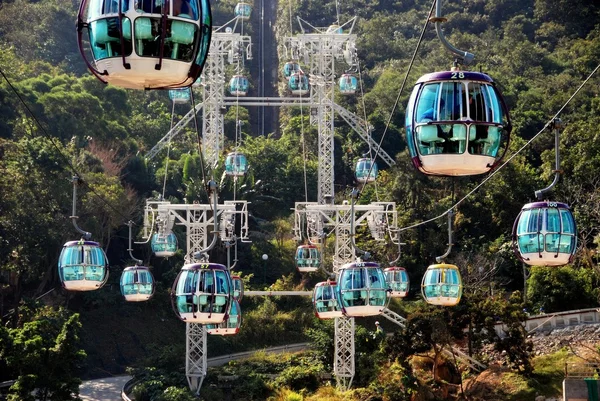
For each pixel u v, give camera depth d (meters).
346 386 62.53
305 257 59.75
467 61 21.92
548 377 60.81
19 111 85.12
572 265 74.19
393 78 119.38
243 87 80.50
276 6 166.00
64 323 55.31
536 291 73.56
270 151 99.31
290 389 65.56
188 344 63.03
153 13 19.97
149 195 89.75
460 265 78.00
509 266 80.44
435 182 90.31
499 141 22.36
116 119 98.06
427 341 61.81
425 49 138.25
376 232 59.38
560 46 132.38
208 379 66.62
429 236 84.75
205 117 82.06
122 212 77.31
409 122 22.61
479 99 22.02
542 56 125.62
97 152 84.38
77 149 81.38
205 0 20.70
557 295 72.62
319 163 68.06
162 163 95.00
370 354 66.31
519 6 147.25
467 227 86.50
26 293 75.19
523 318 62.06
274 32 157.50
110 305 78.44
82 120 89.00
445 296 42.97
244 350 76.19
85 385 68.56
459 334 62.38
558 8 139.50
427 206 87.88
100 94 97.19
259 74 145.12
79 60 121.81
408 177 88.62
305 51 69.94
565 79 114.19
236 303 47.50
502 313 62.00
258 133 127.88
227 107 126.25
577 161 83.31
